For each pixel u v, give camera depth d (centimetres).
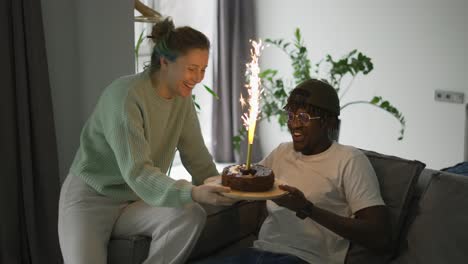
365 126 434
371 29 416
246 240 213
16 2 248
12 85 254
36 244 269
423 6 387
